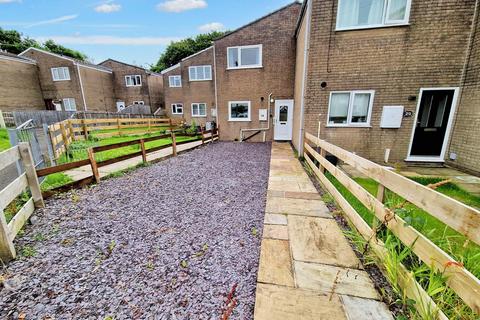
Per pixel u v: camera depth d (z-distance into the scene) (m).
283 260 2.18
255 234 2.68
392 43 5.62
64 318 1.59
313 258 2.21
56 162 5.84
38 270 2.06
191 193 4.07
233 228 2.83
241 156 7.62
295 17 9.92
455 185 4.27
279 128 11.05
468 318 1.33
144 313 1.63
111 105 22.58
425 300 1.43
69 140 8.64
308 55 6.15
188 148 8.76
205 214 3.23
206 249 2.39
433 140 5.97
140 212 3.29
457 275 1.28
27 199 3.32
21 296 1.78
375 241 2.13
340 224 2.90
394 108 5.86
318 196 3.88
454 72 5.40
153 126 15.55
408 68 5.65
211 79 15.41
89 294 1.80
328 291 1.79
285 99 10.73
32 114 12.18
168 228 2.83
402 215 1.84
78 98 19.81
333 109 6.34
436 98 5.73
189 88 15.91
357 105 6.17
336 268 2.06
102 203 3.58
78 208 3.38
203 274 2.02
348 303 1.67
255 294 1.78
